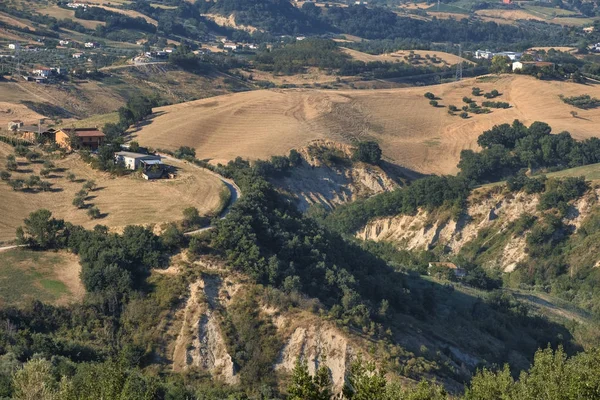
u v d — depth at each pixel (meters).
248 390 106.50
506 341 135.25
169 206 140.12
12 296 114.06
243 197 142.75
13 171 155.00
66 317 112.44
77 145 169.88
